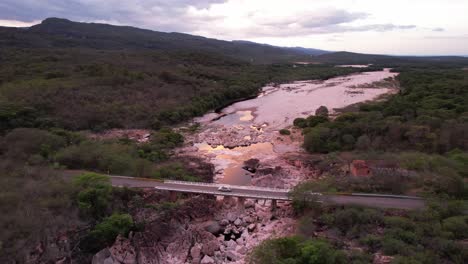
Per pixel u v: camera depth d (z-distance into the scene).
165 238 44.19
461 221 39.38
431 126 84.25
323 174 68.56
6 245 33.59
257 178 69.69
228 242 46.47
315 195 50.09
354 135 85.75
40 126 87.81
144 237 42.75
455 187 49.72
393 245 36.91
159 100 126.81
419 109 101.44
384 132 84.25
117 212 45.09
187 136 102.25
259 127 115.06
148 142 87.75
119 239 40.72
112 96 118.50
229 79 189.38
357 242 40.09
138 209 47.38
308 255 34.25
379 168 59.34
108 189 46.97
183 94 140.00
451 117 91.38
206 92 150.00
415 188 53.72
